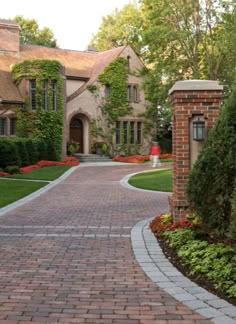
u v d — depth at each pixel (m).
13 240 7.24
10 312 4.00
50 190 16.05
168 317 3.84
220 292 4.47
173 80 28.80
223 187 5.77
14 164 26.47
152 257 5.98
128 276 5.12
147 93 32.31
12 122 32.81
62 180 20.22
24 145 28.31
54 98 33.72
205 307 4.06
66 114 35.75
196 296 4.37
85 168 27.66
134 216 9.91
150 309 4.05
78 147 36.34
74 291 4.60
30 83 33.19
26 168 25.97
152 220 8.55
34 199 13.36
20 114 32.81
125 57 38.91
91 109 37.50
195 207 6.27
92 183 18.73
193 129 7.40
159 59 29.17
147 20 30.19
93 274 5.22
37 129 32.88
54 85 33.59
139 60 39.72
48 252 6.38
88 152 37.62
